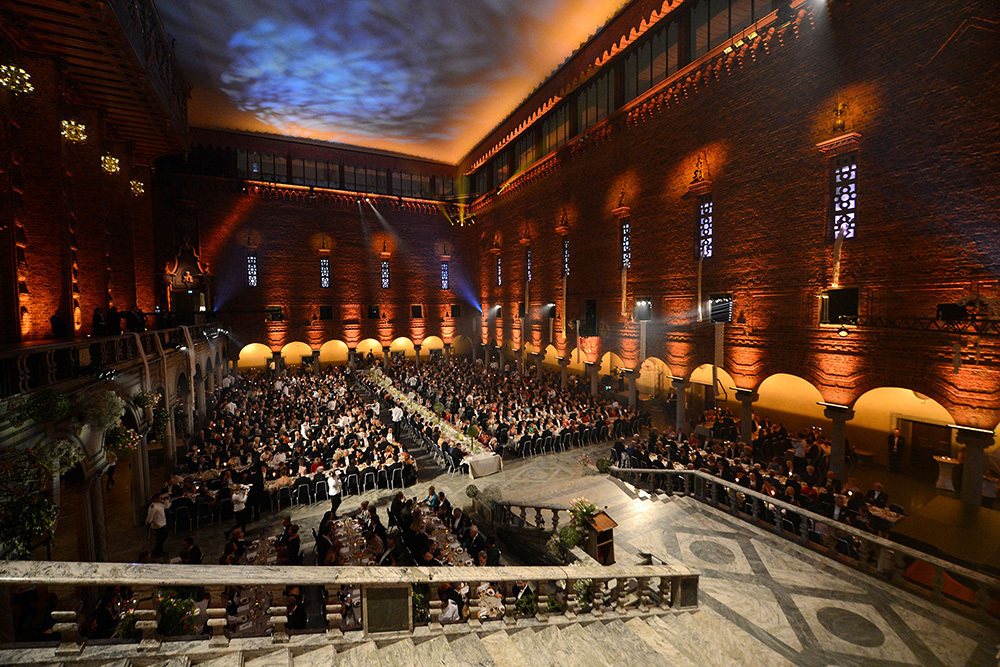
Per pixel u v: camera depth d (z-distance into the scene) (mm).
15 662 2807
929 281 11930
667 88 19469
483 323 38594
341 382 29781
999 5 10609
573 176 26719
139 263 23531
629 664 4812
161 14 19234
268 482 14148
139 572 2973
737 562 7820
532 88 27938
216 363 27891
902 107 12320
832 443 14297
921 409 15211
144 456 13234
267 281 33812
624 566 6062
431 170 40031
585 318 25938
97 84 14742
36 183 12656
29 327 12344
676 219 19766
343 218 36312
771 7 16031
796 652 5574
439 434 18422
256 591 8117
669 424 22422
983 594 6082
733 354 17344
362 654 3707
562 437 18625
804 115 14672
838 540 8625
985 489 12914
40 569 2777
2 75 10695
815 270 14539
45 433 7512
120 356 11609
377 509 14078
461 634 4383
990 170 10859
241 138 32656
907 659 5461
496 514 12742
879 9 12703
